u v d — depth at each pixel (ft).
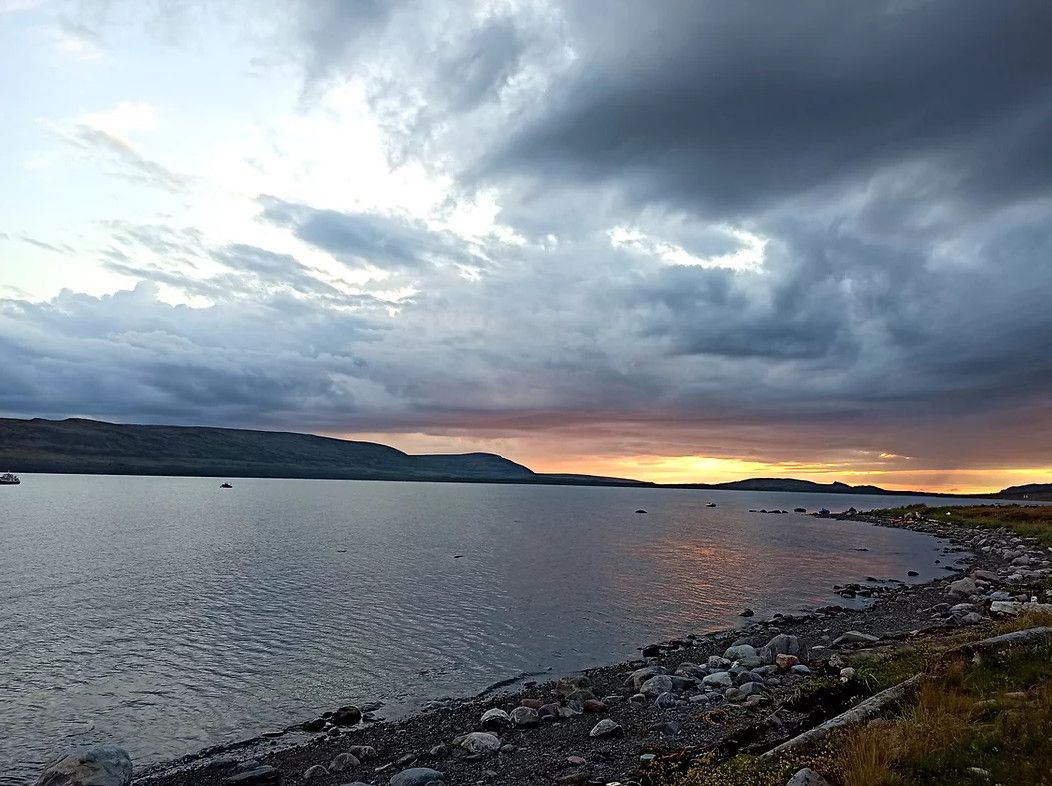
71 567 173.68
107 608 123.44
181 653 93.15
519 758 52.60
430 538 263.70
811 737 38.29
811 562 196.85
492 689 78.23
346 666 87.30
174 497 550.36
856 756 31.73
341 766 54.13
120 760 46.91
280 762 56.90
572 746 53.93
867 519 420.36
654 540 266.98
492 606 126.52
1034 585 119.03
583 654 93.56
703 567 183.83
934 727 34.37
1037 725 32.60
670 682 69.62
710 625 111.45
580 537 277.64
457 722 65.21
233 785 51.72
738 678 69.36
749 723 50.57
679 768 41.78
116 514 353.31
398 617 116.37
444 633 105.29
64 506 406.00
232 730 65.57
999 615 85.92
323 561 188.96
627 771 44.32
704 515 487.61
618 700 68.08
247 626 109.29
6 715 69.46
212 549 213.87
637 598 135.85
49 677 82.23
